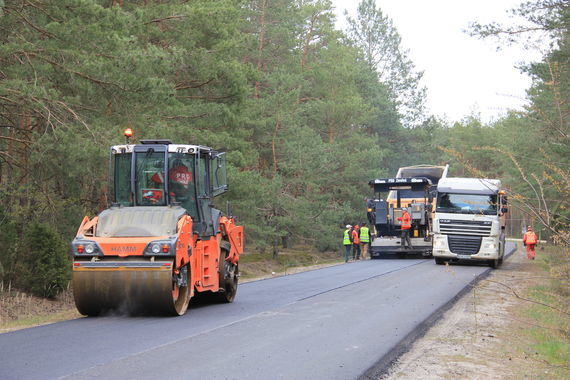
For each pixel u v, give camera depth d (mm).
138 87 17953
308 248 49312
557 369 9320
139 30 19453
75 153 16969
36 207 19828
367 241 38656
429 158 62781
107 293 12172
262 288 19141
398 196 36406
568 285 10273
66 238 20750
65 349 9125
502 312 15062
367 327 11500
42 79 18156
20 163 20406
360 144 49062
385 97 61219
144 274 12086
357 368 8273
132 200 13836
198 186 14008
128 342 9719
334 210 42094
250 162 29859
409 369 8719
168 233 12641
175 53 19422
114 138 17859
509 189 9703
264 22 43719
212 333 10594
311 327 11375
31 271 18453
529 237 36344
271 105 38594
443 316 13859
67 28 17547
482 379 8438
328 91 49375
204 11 22547
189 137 23547
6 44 17438
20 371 7727
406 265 28938
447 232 28203
